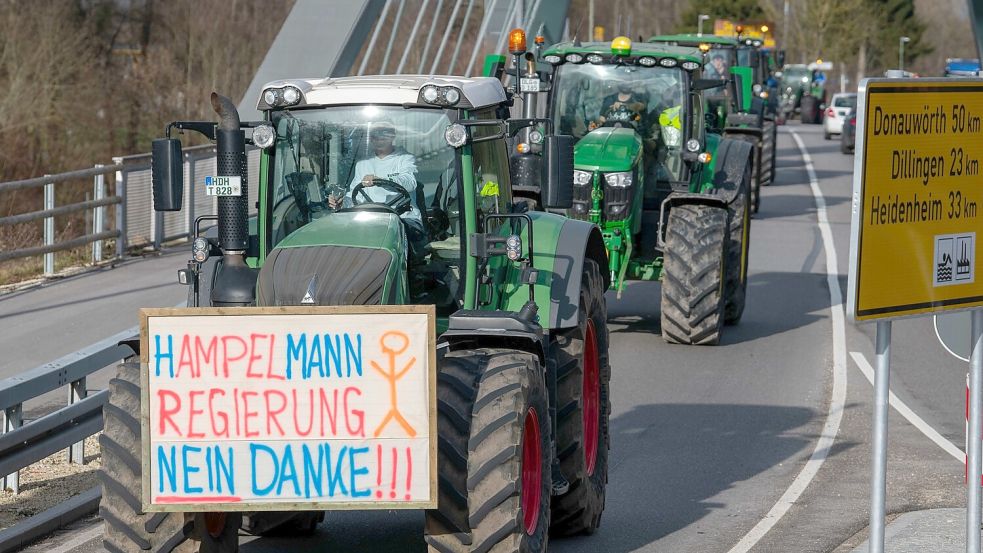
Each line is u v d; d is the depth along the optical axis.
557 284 14.06
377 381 10.46
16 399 14.69
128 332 18.00
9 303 30.39
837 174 71.31
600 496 14.97
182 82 76.06
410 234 12.89
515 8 47.44
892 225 10.78
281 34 39.94
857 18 197.12
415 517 15.37
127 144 68.06
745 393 23.09
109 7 74.88
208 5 80.25
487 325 12.03
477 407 11.29
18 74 55.81
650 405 22.08
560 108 27.61
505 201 14.39
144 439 10.54
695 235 26.70
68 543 14.11
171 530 11.07
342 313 10.44
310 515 14.44
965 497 16.73
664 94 27.30
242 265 12.46
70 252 37.62
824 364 25.84
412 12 89.50
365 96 12.92
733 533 14.98
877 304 10.75
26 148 56.00
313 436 10.49
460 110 12.95
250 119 39.66
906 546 14.20
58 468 17.06
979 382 11.74
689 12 180.75
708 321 26.72
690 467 18.16
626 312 31.80
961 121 11.18
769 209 54.75
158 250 39.66
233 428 10.52
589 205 25.72
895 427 20.91
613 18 152.12
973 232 11.42
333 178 13.05
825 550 14.27
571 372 14.23
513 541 11.08
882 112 10.59
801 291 35.25
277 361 10.48
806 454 18.92
